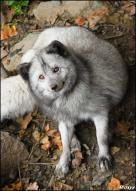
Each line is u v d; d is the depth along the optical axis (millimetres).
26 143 2016
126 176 1873
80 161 1922
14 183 1934
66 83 1683
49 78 1649
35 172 1946
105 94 1855
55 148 1991
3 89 2125
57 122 1948
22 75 1726
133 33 2195
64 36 1969
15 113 2100
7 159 1957
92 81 1787
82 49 1868
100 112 1850
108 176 1880
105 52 1925
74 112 1804
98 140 1885
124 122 2000
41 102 1783
